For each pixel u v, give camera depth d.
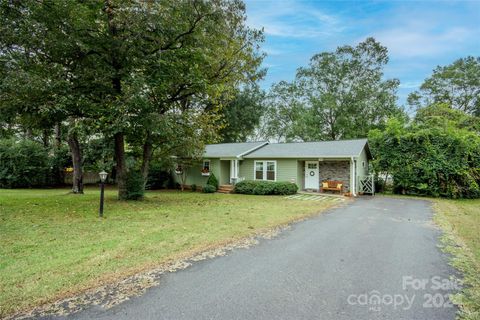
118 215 8.18
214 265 4.25
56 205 9.91
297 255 4.74
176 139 11.73
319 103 28.83
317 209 9.84
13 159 19.12
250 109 28.17
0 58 7.54
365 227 6.99
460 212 9.54
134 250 4.87
